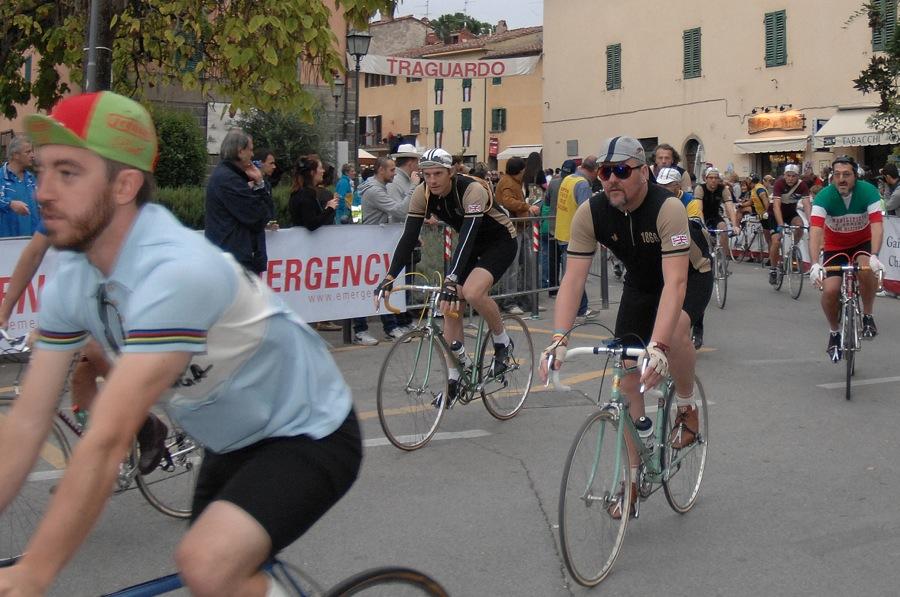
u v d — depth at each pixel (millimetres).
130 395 1818
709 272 4449
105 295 1987
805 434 5859
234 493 2082
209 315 1919
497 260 5891
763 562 3934
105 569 3822
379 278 9094
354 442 2279
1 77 11789
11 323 7211
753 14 28578
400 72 18484
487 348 6070
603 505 3740
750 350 8727
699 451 4605
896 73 11906
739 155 29422
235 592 1992
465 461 5312
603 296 11211
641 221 3961
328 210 8562
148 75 9992
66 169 1854
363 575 2266
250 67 8961
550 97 36625
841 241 7340
